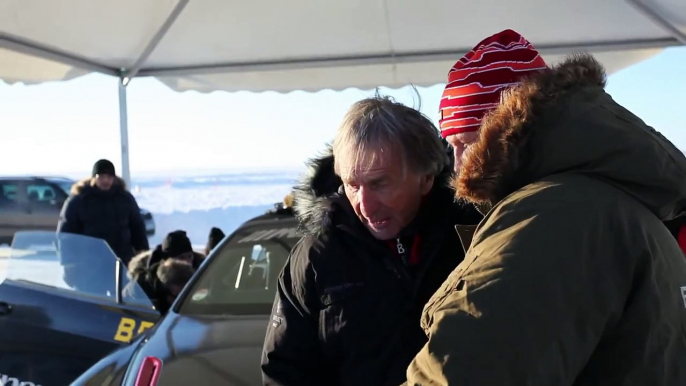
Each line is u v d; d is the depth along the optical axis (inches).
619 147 39.0
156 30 196.9
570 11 189.9
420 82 239.1
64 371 107.0
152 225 438.0
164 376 91.8
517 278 35.7
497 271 36.2
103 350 110.0
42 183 498.3
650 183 39.0
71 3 166.6
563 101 40.8
